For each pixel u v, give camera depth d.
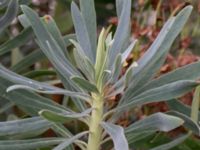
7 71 0.40
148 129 0.39
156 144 0.48
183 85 0.38
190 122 0.40
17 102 0.42
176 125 0.36
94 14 0.43
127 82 0.37
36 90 0.37
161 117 0.37
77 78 0.36
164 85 0.39
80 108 0.43
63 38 0.46
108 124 0.38
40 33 0.41
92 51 0.43
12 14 0.46
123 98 0.41
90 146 0.40
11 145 0.40
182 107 0.45
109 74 0.40
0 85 0.42
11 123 0.39
